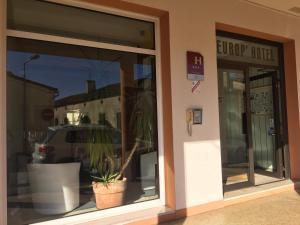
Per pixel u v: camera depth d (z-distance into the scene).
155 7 3.65
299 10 4.94
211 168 3.96
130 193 3.80
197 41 3.96
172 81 3.72
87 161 3.62
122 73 3.82
